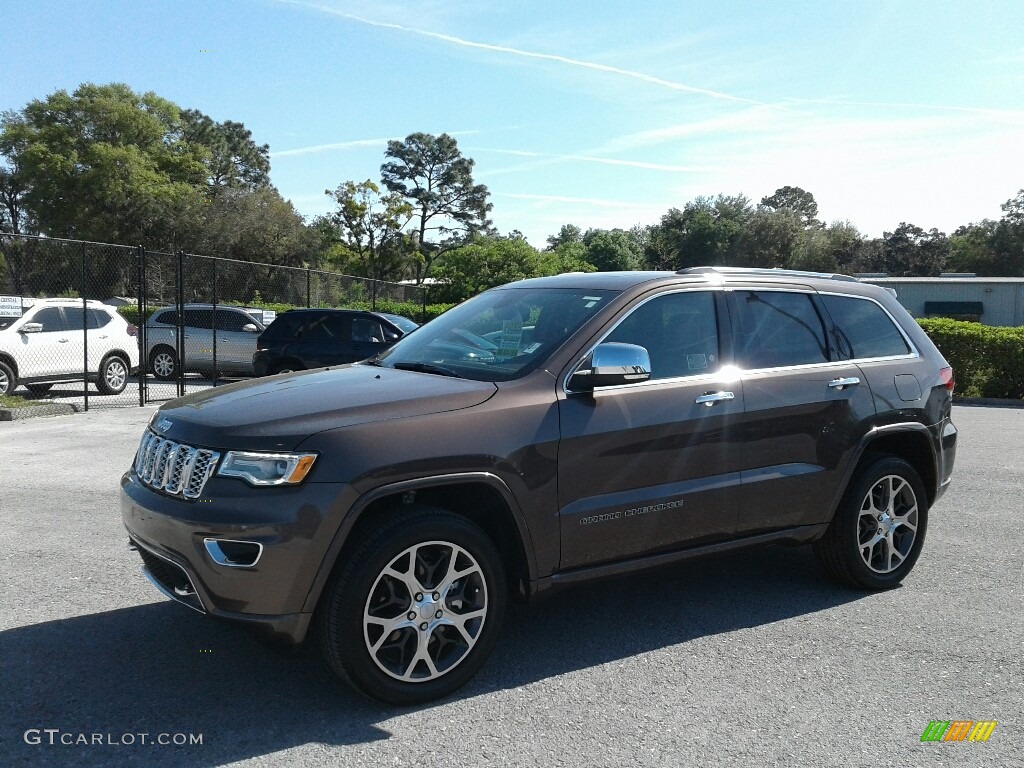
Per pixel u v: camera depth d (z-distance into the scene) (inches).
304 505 129.4
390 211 2588.6
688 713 138.6
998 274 3147.1
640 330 170.7
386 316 612.7
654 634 173.0
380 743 127.3
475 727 132.7
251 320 762.8
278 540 128.3
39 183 2311.8
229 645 162.6
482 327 182.9
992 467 369.4
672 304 177.5
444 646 144.7
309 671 152.3
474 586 145.1
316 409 140.5
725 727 134.0
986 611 188.2
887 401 199.6
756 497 178.2
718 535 175.2
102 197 2252.7
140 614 177.5
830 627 177.6
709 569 218.5
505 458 145.7
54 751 122.7
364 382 158.2
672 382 169.2
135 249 548.1
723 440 173.0
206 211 2242.9
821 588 203.5
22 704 137.2
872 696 145.6
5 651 157.5
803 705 141.9
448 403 145.8
